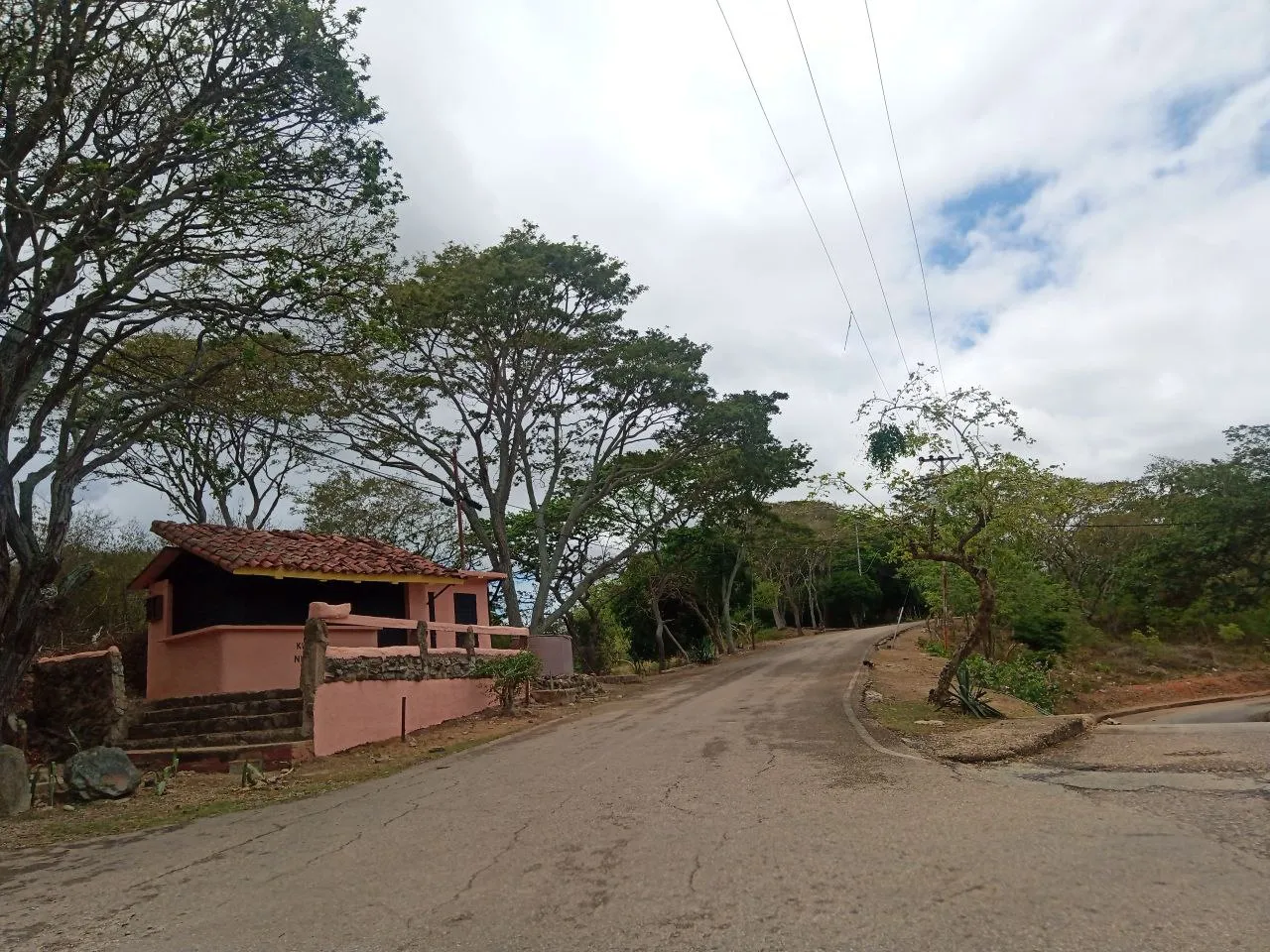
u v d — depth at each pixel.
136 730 14.61
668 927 4.92
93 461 13.25
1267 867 5.27
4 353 11.80
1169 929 4.39
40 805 10.55
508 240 26.02
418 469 26.61
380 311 13.90
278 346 19.08
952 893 5.10
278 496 29.42
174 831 8.97
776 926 4.80
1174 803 6.98
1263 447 38.38
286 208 12.80
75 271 12.26
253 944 5.16
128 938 5.46
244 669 16.55
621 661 48.41
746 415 28.86
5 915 6.18
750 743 11.69
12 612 12.07
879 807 7.45
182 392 14.15
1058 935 4.40
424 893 5.93
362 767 12.56
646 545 37.50
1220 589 38.81
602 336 27.03
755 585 50.16
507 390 26.70
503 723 16.52
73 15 11.45
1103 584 43.59
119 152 12.57
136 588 19.06
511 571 27.03
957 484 15.09
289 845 7.86
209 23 12.63
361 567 17.94
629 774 10.00
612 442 29.09
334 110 13.66
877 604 64.50
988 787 8.00
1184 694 29.98
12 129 11.25
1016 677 19.55
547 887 5.86
